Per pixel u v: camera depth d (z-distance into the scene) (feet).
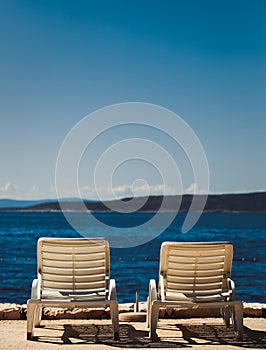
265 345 18.08
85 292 20.52
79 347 17.67
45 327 20.84
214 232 178.60
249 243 150.61
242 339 18.72
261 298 72.54
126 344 18.17
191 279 19.44
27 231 179.32
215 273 19.56
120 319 22.16
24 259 123.95
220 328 20.53
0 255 130.41
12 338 19.01
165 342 18.48
